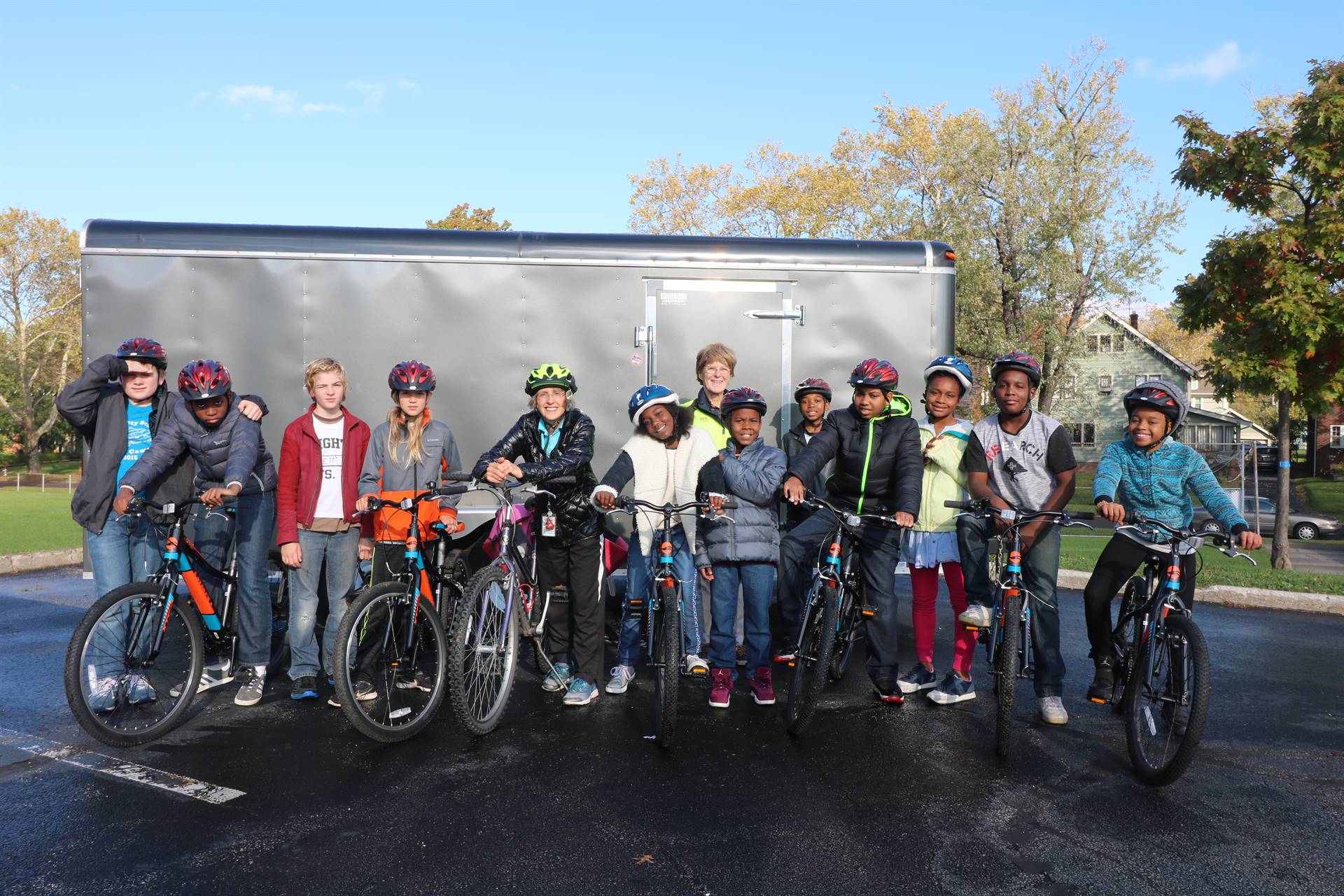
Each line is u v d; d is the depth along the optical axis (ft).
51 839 11.34
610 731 15.76
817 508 18.07
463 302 21.49
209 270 20.94
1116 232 103.86
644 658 20.98
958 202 107.45
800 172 134.72
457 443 21.45
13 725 15.62
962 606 18.24
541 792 12.98
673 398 16.55
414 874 10.55
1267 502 85.92
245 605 16.80
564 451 16.26
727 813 12.35
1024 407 17.20
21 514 65.00
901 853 11.21
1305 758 14.94
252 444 15.92
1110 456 16.90
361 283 21.26
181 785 13.07
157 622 15.07
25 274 174.81
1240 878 10.72
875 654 17.38
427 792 12.92
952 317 22.67
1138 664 14.30
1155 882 10.59
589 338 21.76
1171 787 13.60
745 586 17.15
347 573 17.16
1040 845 11.51
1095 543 52.39
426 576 16.06
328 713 16.48
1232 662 21.49
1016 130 103.55
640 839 11.51
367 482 16.48
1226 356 38.11
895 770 14.06
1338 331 36.37
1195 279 39.55
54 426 201.67
